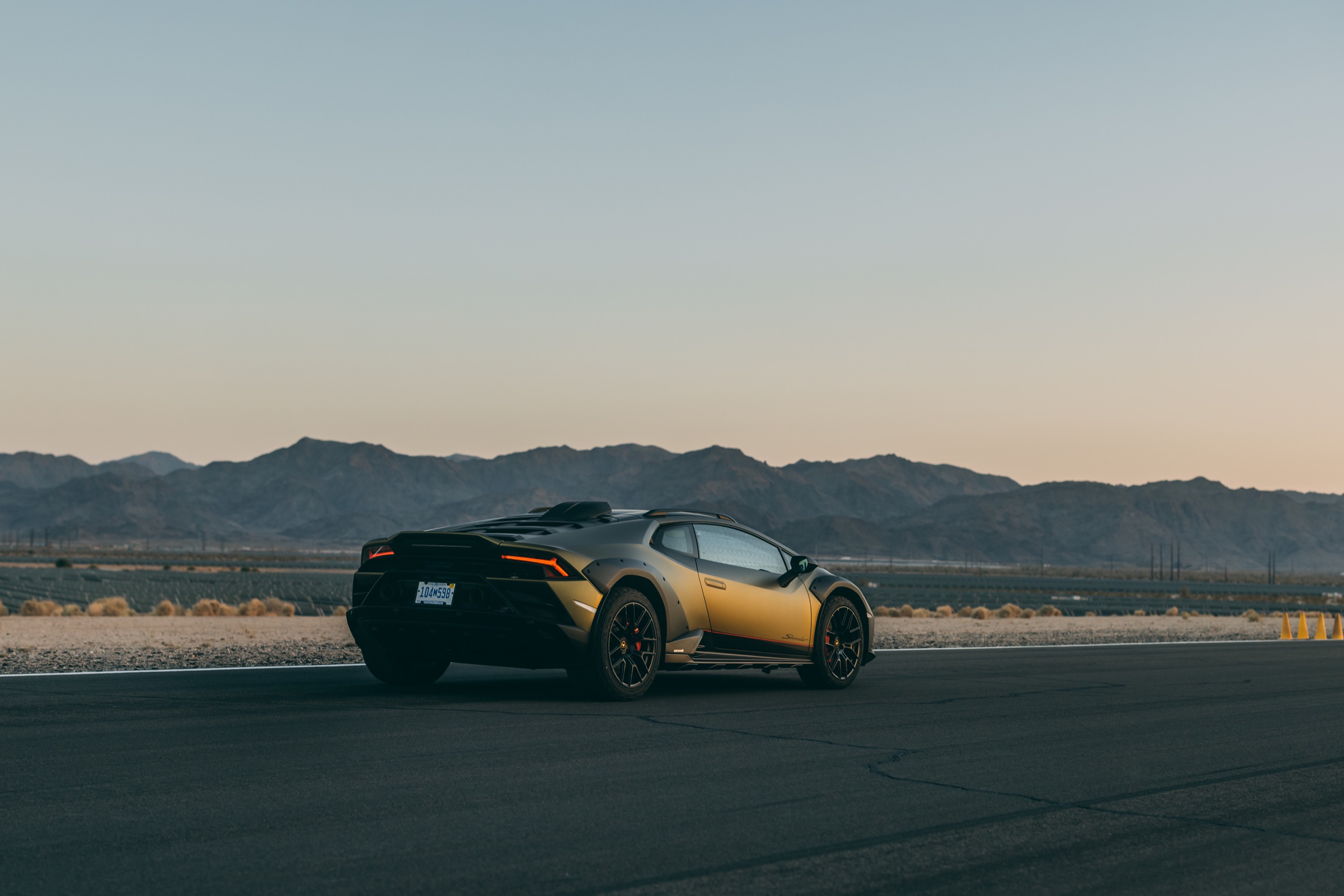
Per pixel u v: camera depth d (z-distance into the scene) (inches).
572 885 198.1
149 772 283.0
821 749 334.3
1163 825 250.8
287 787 269.4
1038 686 527.8
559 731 354.0
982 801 270.7
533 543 412.8
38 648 718.5
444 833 230.1
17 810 243.4
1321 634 1294.3
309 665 574.9
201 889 192.2
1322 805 274.4
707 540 467.2
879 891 199.5
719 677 540.4
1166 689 528.7
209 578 3986.2
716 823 243.1
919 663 663.8
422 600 421.7
